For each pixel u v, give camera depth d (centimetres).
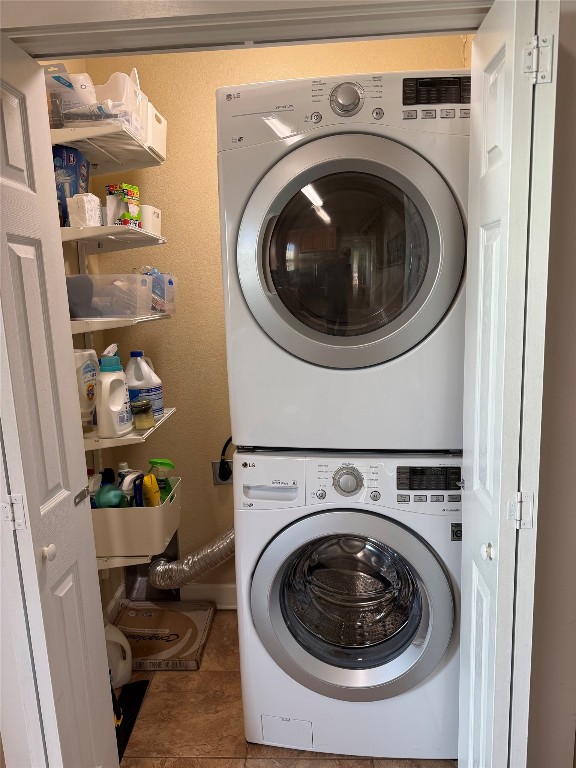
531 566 107
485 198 116
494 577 111
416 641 156
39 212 123
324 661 162
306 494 152
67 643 129
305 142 140
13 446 110
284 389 150
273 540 155
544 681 128
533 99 95
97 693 146
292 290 150
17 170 116
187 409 243
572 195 110
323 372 148
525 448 104
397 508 150
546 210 98
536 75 94
